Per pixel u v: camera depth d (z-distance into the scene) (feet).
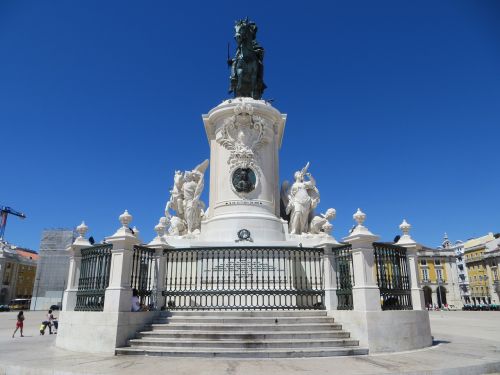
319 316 17.16
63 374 11.32
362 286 15.92
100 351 14.92
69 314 16.79
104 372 11.20
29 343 19.49
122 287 15.75
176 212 30.30
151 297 18.15
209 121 30.09
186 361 13.04
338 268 18.28
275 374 10.94
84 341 15.58
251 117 28.04
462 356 14.20
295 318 16.51
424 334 17.03
